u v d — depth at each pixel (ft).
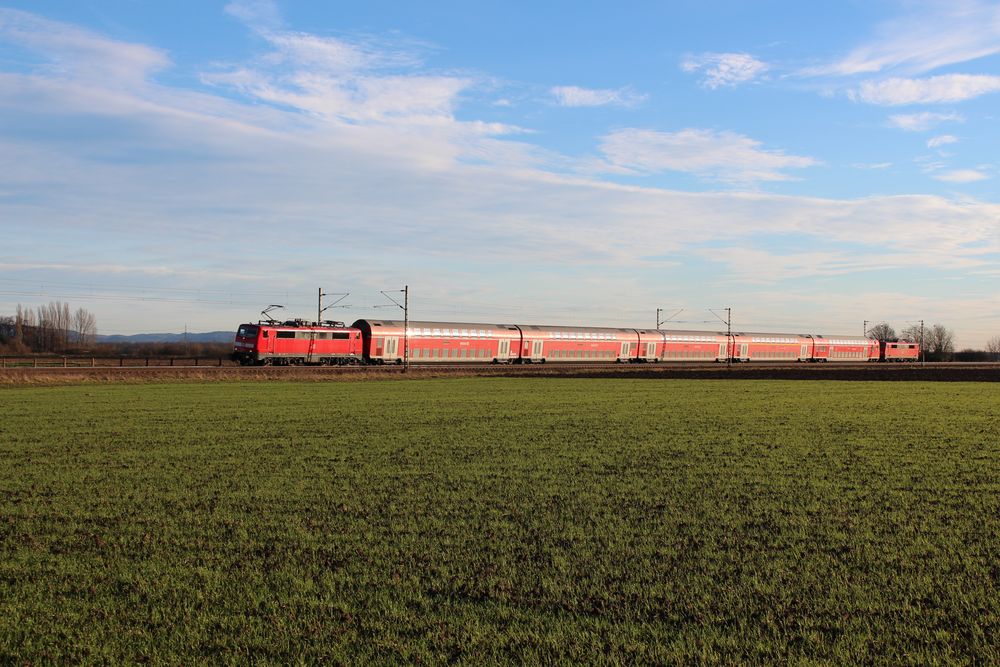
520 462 84.53
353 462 84.58
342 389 201.98
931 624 36.40
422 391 196.95
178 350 474.49
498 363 330.95
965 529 54.13
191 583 42.68
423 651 33.71
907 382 256.52
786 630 35.83
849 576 43.37
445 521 56.85
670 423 124.67
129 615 37.93
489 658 33.06
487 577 43.57
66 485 71.05
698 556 47.44
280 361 273.33
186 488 69.62
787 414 140.46
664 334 383.65
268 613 38.17
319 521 56.95
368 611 38.40
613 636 35.24
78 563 46.32
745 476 75.77
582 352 354.13
